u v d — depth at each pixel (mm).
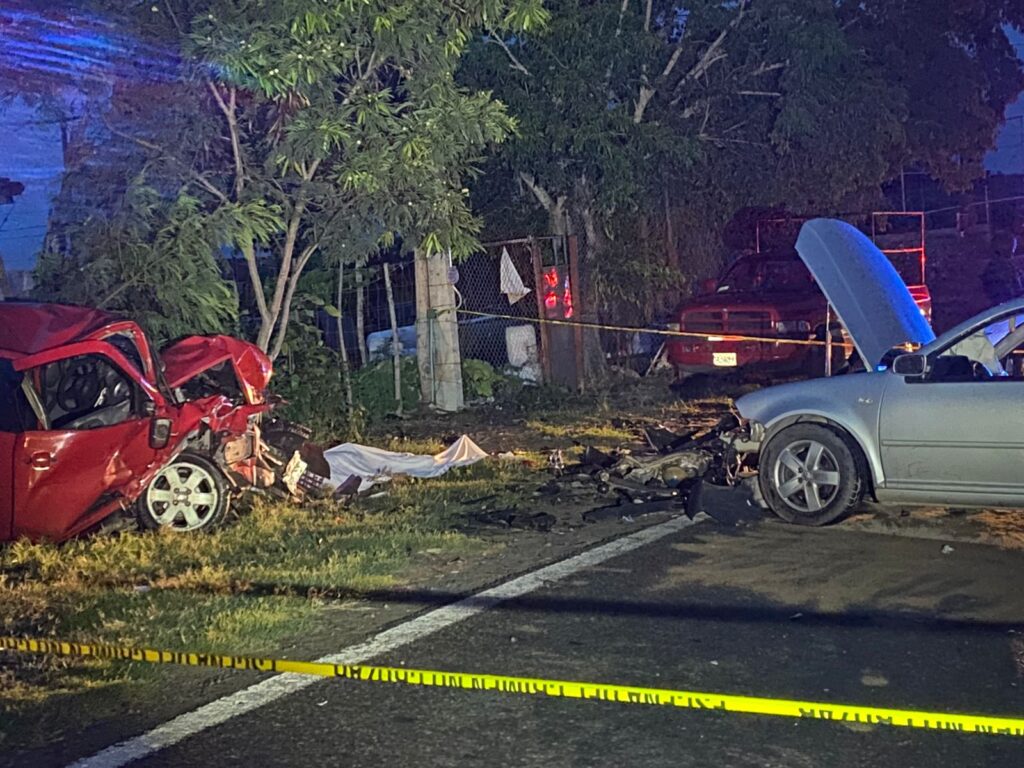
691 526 7766
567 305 14734
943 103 19531
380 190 9305
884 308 8602
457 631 5660
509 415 12984
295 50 8203
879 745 4301
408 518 8008
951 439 7047
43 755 4289
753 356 14031
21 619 5789
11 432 6957
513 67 13953
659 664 5172
